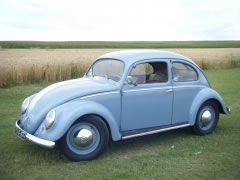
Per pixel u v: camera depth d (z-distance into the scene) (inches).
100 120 219.5
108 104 224.8
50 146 202.7
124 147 247.9
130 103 233.3
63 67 661.9
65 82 245.1
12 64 684.7
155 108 245.4
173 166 211.9
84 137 215.3
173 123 257.9
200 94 269.0
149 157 227.9
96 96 221.0
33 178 192.5
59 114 208.5
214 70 899.4
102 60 257.8
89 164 214.1
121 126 232.7
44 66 650.2
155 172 202.7
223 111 283.9
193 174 199.8
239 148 246.2
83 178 193.6
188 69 265.9
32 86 573.0
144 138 268.8
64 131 205.6
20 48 2322.8
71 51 1785.2
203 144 255.1
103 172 202.2
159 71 251.1
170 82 252.4
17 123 235.0
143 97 238.1
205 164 215.0
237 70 893.8
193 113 264.7
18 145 249.1
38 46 2687.0
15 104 411.8
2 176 193.5
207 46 3169.3
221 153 235.3
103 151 226.4
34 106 226.1
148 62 244.5
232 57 1104.2
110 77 240.7
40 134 209.8
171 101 253.1
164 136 274.1
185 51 1797.5
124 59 240.2
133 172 202.4
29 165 211.2
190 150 241.9
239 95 473.7
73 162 216.4
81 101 217.5
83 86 228.1
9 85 574.2
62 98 217.8
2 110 375.6
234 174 199.2
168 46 3159.5
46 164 213.2
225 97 457.1
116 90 227.8
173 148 246.1
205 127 277.9
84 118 214.4
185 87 260.1
